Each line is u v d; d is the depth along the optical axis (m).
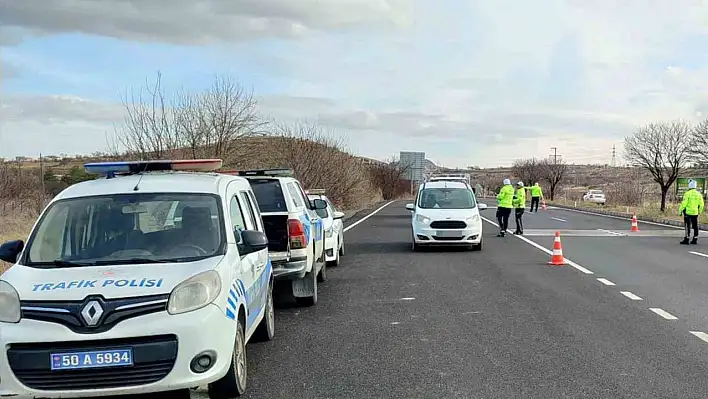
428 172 82.12
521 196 24.14
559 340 7.96
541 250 18.45
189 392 6.05
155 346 5.15
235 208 7.01
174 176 7.07
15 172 28.27
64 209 6.41
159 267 5.64
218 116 21.72
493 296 11.04
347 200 42.19
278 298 10.93
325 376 6.59
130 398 5.95
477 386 6.21
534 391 6.05
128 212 6.38
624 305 10.19
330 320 9.23
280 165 30.42
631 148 42.03
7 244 6.23
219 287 5.57
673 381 6.32
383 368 6.85
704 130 36.69
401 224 29.89
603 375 6.52
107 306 5.17
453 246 19.50
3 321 5.17
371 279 13.01
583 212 43.78
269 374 6.67
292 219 9.47
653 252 17.97
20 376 5.07
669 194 48.69
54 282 5.39
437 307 10.11
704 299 10.70
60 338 5.07
